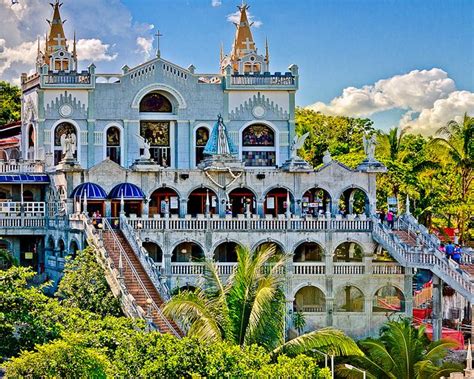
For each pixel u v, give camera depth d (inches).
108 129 3708.2
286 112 3799.2
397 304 3516.2
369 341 2600.9
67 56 3740.2
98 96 3693.4
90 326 2112.5
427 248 3218.5
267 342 2110.0
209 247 3297.2
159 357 1897.1
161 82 3737.7
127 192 3304.6
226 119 3767.2
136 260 2947.8
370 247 3373.5
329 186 3506.4
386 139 4360.2
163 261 3250.5
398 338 2559.1
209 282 2317.9
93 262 2854.3
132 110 3715.6
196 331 2075.5
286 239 3341.5
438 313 3196.4
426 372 2493.8
